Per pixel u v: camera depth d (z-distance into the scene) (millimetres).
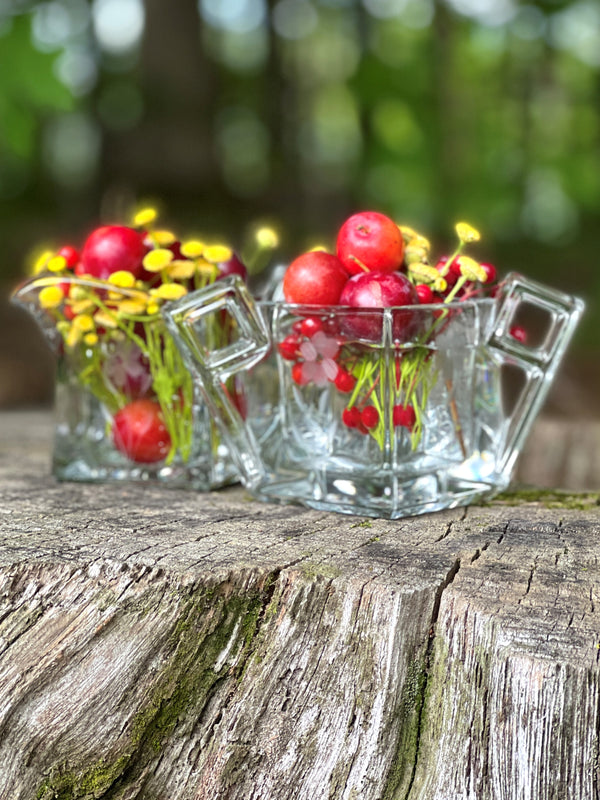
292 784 413
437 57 2012
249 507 510
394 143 2027
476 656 395
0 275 1716
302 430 493
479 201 2057
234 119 2082
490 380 537
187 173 1584
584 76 2162
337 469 493
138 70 1633
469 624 396
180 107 1589
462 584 415
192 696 420
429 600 406
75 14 1394
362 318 462
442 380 489
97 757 417
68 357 542
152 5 1590
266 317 496
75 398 547
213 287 491
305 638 414
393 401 476
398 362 472
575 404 1343
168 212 1565
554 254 2133
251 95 2082
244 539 457
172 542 451
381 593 405
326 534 466
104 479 551
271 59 2012
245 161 2084
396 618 403
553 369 539
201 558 431
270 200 1843
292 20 2150
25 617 423
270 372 515
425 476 503
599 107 2189
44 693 419
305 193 1921
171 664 418
